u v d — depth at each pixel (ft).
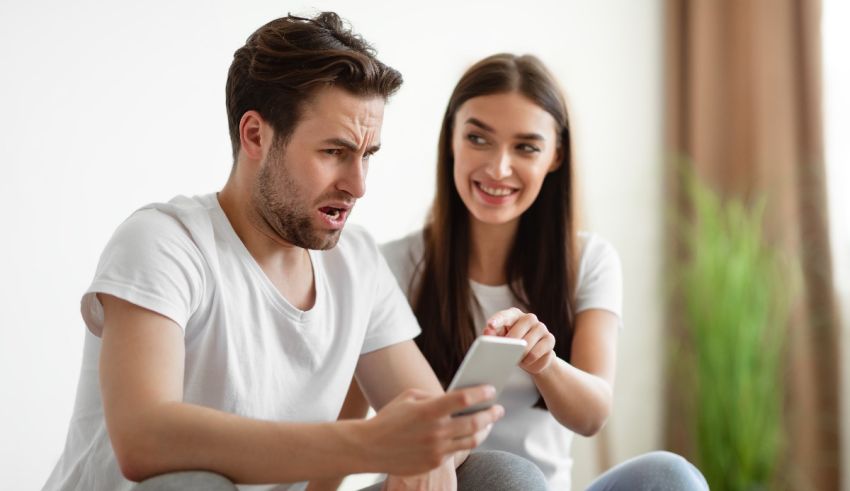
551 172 6.02
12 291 5.80
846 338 8.65
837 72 8.79
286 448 3.25
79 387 4.09
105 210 6.22
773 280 8.91
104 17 6.21
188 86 6.64
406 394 3.37
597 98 9.36
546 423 5.74
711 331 8.63
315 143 3.88
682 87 9.93
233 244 4.13
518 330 4.33
